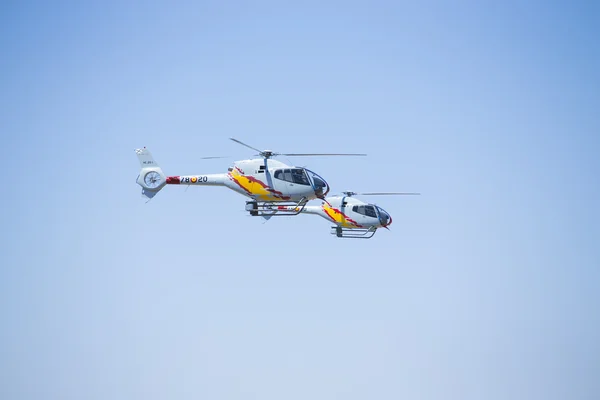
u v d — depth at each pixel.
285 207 136.25
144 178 137.75
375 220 179.00
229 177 133.50
